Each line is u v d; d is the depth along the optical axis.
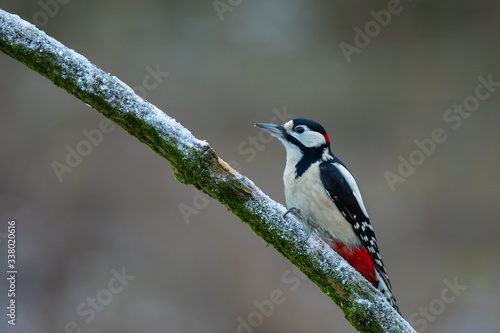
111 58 16.36
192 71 16.38
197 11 18.19
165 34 17.38
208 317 10.40
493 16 18.83
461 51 17.73
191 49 17.03
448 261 12.18
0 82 15.44
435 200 13.48
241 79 16.28
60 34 16.69
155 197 12.80
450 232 12.73
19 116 14.53
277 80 16.41
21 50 4.33
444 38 18.19
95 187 12.89
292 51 17.36
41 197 12.52
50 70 4.36
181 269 11.27
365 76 16.94
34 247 11.34
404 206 13.36
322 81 16.55
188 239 11.88
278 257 11.52
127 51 16.64
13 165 13.19
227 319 10.48
